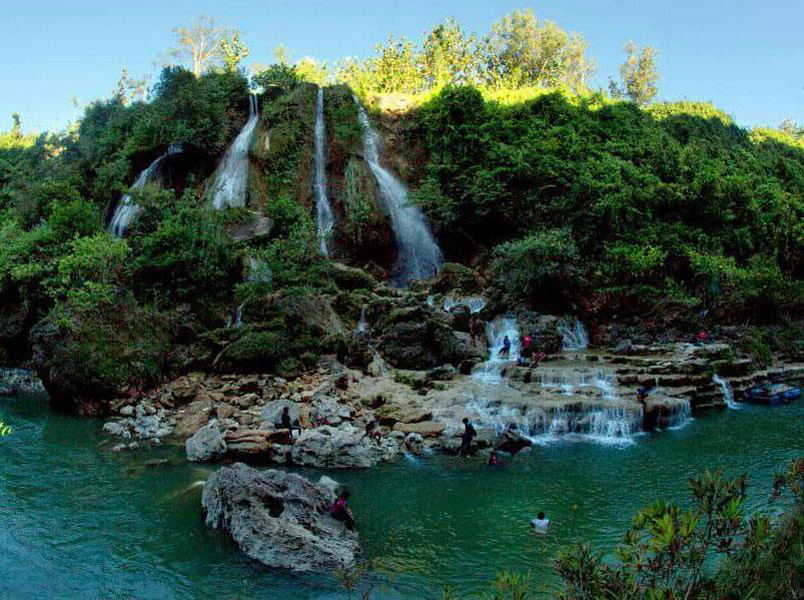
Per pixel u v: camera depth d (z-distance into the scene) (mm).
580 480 16688
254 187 39438
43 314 31094
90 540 13156
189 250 30250
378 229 38594
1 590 11234
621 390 23375
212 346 25984
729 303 34031
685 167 40125
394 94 47906
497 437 19750
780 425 22078
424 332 27281
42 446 19406
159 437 20359
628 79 74312
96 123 56406
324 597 10992
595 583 6691
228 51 63500
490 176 38219
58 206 34281
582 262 33844
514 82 61938
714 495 6859
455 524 13984
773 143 59812
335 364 25594
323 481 15695
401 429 20219
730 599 6828
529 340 28422
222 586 11383
